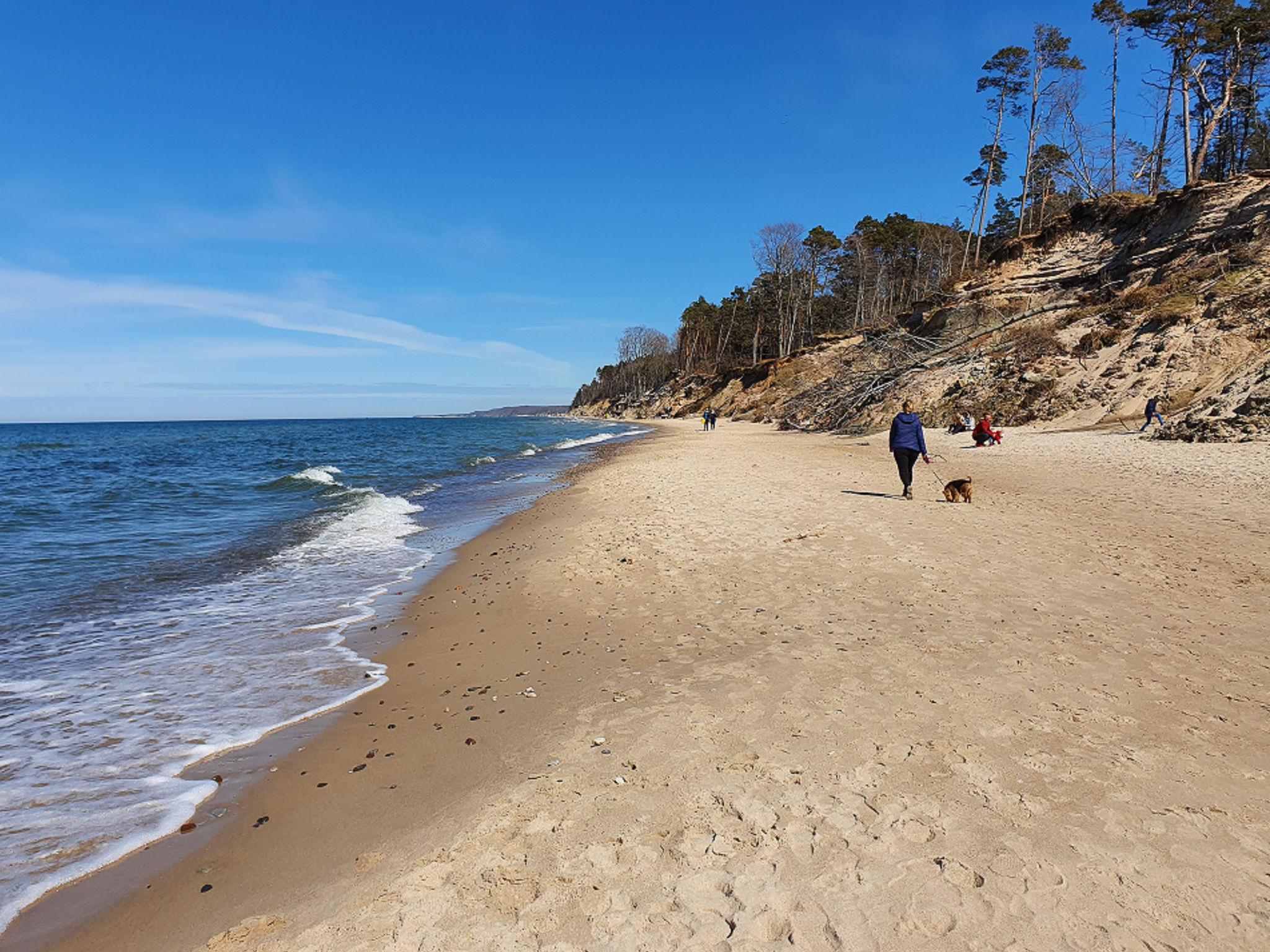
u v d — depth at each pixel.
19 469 28.98
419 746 4.03
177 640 6.36
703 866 2.68
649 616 6.23
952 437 24.12
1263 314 20.44
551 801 3.24
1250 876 2.50
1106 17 39.34
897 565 7.33
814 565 7.52
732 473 17.22
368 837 3.11
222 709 4.76
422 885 2.69
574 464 26.44
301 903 2.66
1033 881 2.51
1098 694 4.12
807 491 13.28
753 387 64.94
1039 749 3.47
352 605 7.51
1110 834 2.77
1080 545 8.05
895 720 3.86
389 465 29.84
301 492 19.33
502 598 7.27
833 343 60.53
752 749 3.61
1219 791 3.07
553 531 10.98
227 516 14.65
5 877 2.96
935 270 62.62
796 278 71.75
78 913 2.70
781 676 4.60
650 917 2.42
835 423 34.81
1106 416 21.19
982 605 5.94
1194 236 26.62
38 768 3.96
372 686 5.09
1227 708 3.91
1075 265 32.84
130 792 3.67
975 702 4.05
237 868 2.95
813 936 2.30
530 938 2.36
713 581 7.18
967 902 2.42
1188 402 19.58
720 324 93.88
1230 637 5.04
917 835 2.80
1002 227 65.19
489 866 2.77
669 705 4.27
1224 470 12.49
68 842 3.22
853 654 4.91
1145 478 12.73
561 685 4.81
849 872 2.60
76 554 10.51
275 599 7.82
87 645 6.26
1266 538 8.05
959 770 3.29
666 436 47.00
